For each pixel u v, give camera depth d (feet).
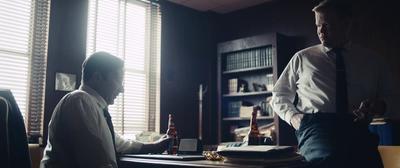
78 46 12.01
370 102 4.35
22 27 10.97
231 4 15.84
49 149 5.63
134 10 14.19
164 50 14.97
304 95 5.06
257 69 14.33
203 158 5.28
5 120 3.71
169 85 14.97
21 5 11.00
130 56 13.85
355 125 4.41
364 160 4.30
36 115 10.97
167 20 15.26
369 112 4.36
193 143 6.09
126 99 13.55
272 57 13.71
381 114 4.42
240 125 15.37
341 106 4.61
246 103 15.10
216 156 5.14
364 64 4.84
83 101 5.60
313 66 4.98
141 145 6.46
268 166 4.15
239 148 4.57
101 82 6.07
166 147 6.61
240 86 15.23
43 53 11.28
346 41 4.94
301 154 4.70
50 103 11.18
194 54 16.17
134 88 13.87
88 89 6.07
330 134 4.39
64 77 11.53
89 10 12.64
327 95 4.76
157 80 14.65
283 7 15.02
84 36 12.21
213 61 16.56
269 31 15.34
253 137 5.86
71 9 11.94
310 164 4.41
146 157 5.65
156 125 14.39
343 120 4.45
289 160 4.44
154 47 14.69
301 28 14.37
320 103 4.79
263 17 15.61
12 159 3.87
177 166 4.77
